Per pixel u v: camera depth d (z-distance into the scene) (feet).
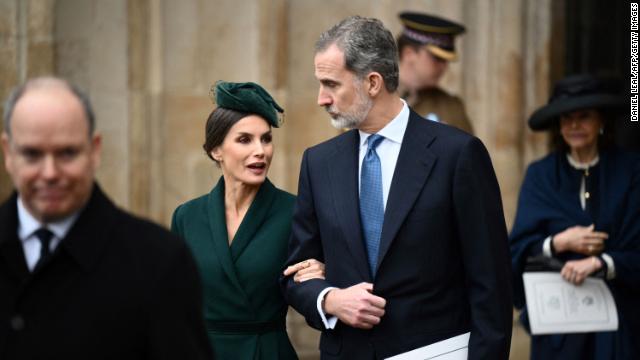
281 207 34.65
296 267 32.40
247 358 32.91
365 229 31.53
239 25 63.16
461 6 64.49
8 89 57.57
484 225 30.42
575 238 42.70
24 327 20.47
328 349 32.14
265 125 34.01
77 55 60.13
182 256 21.35
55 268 20.77
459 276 31.30
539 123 46.03
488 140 64.69
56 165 20.25
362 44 30.71
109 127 61.21
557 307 42.37
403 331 30.55
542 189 45.68
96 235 21.06
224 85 33.88
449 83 64.75
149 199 62.23
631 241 43.09
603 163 44.57
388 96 31.58
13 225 21.04
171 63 62.49
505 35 64.23
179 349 20.67
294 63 63.98
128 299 20.63
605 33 71.67
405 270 30.63
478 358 29.63
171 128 62.69
